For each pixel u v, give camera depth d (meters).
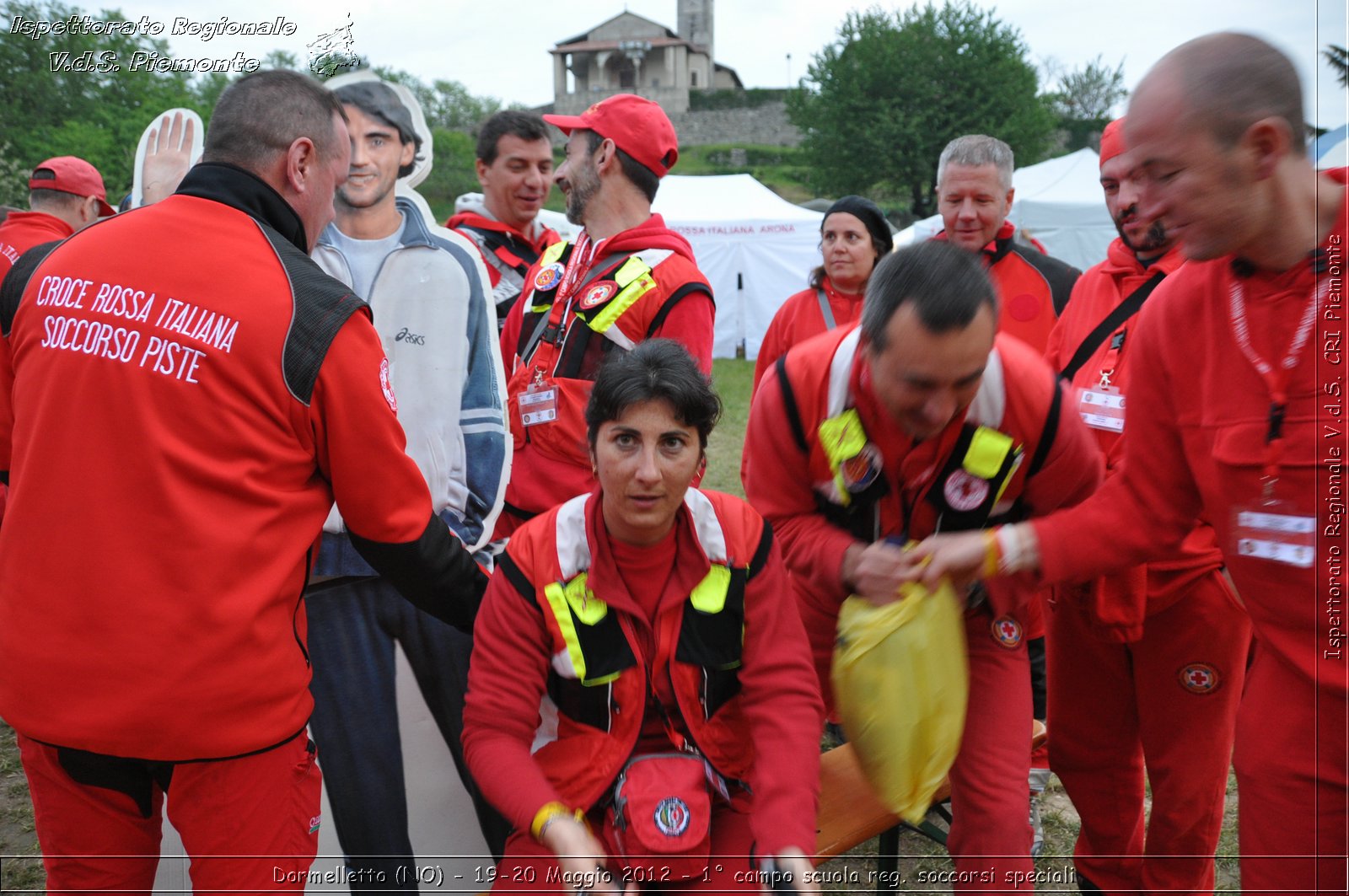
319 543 1.91
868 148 38.31
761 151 53.53
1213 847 2.37
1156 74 1.52
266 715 1.74
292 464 1.74
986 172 3.19
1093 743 2.48
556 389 2.74
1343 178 1.53
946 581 1.88
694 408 1.75
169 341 1.63
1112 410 2.42
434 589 1.97
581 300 2.72
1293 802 1.67
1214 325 1.68
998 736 1.99
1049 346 2.80
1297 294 1.55
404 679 2.45
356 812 2.39
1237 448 1.64
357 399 1.75
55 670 1.64
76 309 1.68
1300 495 1.58
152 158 2.74
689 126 59.06
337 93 2.34
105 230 1.75
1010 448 1.90
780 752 1.85
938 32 38.03
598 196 2.84
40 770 1.79
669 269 2.72
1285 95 1.45
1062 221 12.99
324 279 1.76
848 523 2.08
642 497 1.76
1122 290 2.52
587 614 1.88
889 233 3.85
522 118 4.00
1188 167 1.47
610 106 2.82
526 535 1.94
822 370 1.94
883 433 1.92
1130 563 1.95
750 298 15.67
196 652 1.64
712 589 1.90
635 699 1.90
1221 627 2.23
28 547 1.67
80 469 1.64
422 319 2.39
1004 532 1.91
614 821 1.86
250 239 1.73
